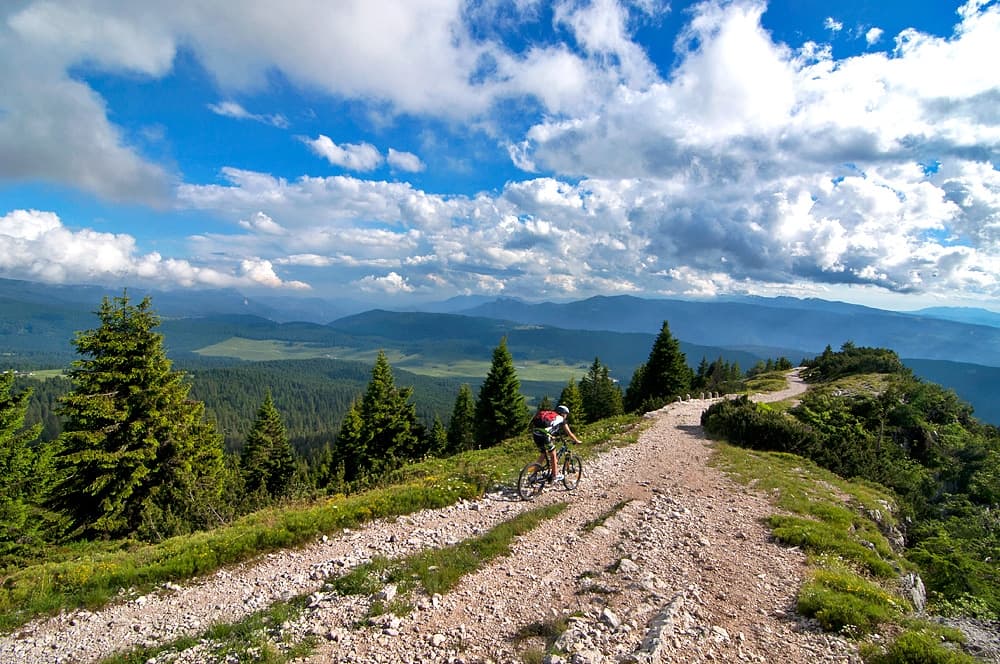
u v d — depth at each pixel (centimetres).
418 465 2320
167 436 2291
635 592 808
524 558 1000
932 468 2789
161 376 2320
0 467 2344
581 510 1330
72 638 816
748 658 625
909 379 4434
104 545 1934
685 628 688
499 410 5366
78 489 2119
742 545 1055
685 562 957
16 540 2066
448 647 676
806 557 991
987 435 3228
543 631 702
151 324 2319
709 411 2902
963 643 717
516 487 1576
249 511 1989
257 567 1077
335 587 891
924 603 1018
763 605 779
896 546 1434
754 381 6500
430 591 840
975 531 1659
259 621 784
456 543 1134
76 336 2189
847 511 1391
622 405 7550
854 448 2345
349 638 706
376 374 5262
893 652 622
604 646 648
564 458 1561
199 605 919
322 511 1319
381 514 1341
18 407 2405
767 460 2052
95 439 2064
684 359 5897
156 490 2206
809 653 638
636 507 1342
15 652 776
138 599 947
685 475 1736
